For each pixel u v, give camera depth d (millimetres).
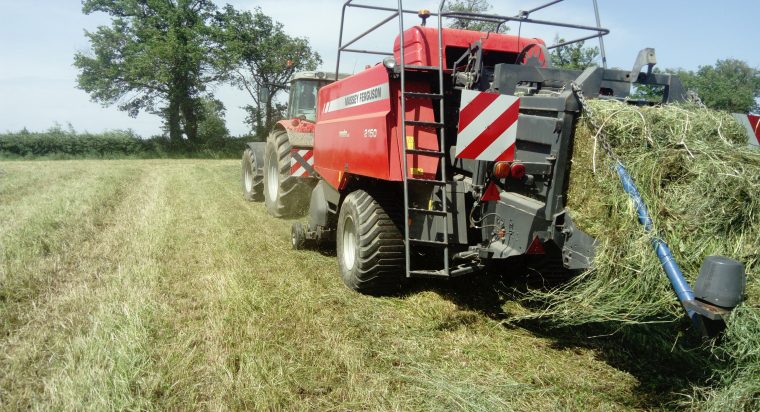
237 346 3566
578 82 3664
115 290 4555
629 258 2912
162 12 35938
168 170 18281
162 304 4266
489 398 3002
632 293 2916
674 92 3916
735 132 3113
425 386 3145
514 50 5254
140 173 16953
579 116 3287
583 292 3184
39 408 2746
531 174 3514
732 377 2539
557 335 4008
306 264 5789
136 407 2766
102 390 2867
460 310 4453
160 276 5121
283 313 4211
